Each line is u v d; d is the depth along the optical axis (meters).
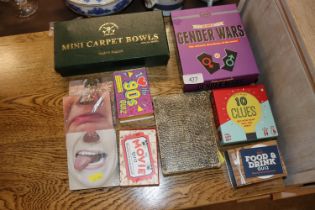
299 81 0.63
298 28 0.60
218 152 0.74
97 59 0.77
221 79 0.76
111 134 0.75
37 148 0.76
